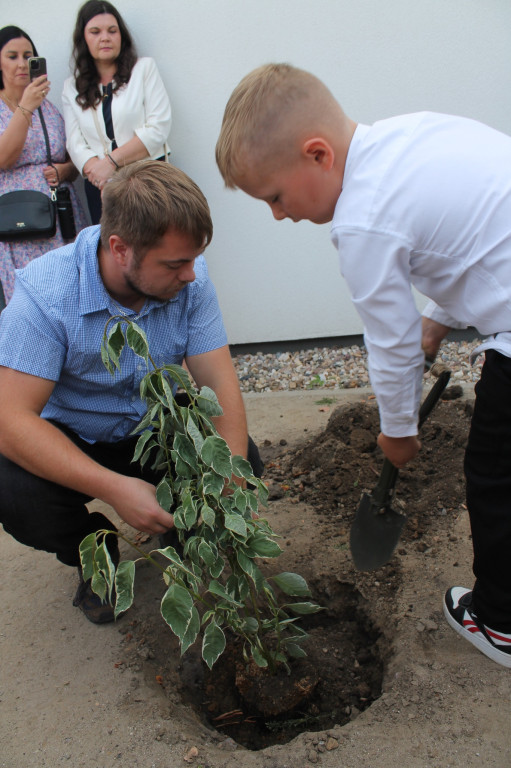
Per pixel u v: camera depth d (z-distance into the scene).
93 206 4.11
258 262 4.46
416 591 2.25
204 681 2.16
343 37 3.93
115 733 1.85
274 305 4.57
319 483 2.90
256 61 4.05
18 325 1.90
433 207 1.56
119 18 3.74
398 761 1.70
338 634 2.29
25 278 1.94
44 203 3.71
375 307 1.66
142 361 2.08
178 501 2.02
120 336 1.71
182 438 1.79
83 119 3.85
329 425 3.22
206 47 4.04
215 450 1.65
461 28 3.85
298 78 1.60
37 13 4.05
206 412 1.81
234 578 1.85
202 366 2.20
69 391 2.12
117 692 1.98
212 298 2.17
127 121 3.83
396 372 1.73
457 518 2.58
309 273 4.45
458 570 2.31
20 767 1.77
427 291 1.78
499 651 1.92
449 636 2.06
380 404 1.83
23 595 2.42
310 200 1.69
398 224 1.57
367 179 1.60
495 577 1.86
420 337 1.72
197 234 1.74
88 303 1.93
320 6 3.88
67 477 1.88
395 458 2.00
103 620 2.24
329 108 1.63
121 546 2.65
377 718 1.83
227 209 4.36
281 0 3.89
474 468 1.82
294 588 1.89
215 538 1.78
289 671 2.02
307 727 2.01
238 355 4.75
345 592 2.36
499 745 1.70
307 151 1.60
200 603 2.31
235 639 2.23
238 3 3.92
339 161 1.65
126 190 1.71
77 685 2.02
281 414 3.64
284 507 2.80
